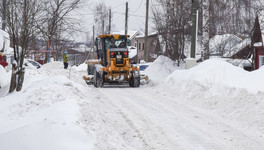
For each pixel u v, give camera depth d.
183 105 14.76
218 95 15.12
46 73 25.19
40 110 10.99
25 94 13.70
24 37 17.20
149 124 10.85
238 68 17.62
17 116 10.81
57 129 7.35
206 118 11.87
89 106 12.00
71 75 26.69
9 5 17.06
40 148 6.69
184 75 19.70
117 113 12.65
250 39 28.17
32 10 17.27
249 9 26.23
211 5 25.64
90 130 8.37
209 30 26.02
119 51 23.86
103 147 7.35
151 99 16.69
